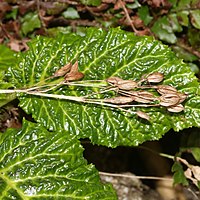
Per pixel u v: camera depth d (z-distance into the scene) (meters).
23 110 0.42
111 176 0.58
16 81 0.41
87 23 0.52
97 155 0.56
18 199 0.37
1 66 0.47
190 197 0.58
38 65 0.41
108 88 0.39
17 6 0.53
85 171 0.38
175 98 0.37
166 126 0.39
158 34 0.52
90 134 0.40
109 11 0.51
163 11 0.51
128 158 0.60
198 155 0.49
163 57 0.39
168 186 0.59
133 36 0.40
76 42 0.41
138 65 0.40
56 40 0.41
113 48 0.40
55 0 0.51
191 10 0.50
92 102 0.38
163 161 0.59
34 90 0.40
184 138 0.50
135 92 0.38
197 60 0.53
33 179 0.37
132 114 0.40
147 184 0.60
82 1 0.51
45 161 0.38
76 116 0.40
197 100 0.39
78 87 0.40
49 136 0.38
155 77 0.38
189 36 0.52
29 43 0.41
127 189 0.57
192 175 0.49
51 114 0.40
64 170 0.38
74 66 0.38
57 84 0.39
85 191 0.37
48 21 0.52
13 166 0.38
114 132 0.40
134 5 0.51
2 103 0.41
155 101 0.39
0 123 0.44
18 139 0.38
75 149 0.38
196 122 0.39
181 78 0.39
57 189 0.37
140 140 0.40
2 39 0.53
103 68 0.40
